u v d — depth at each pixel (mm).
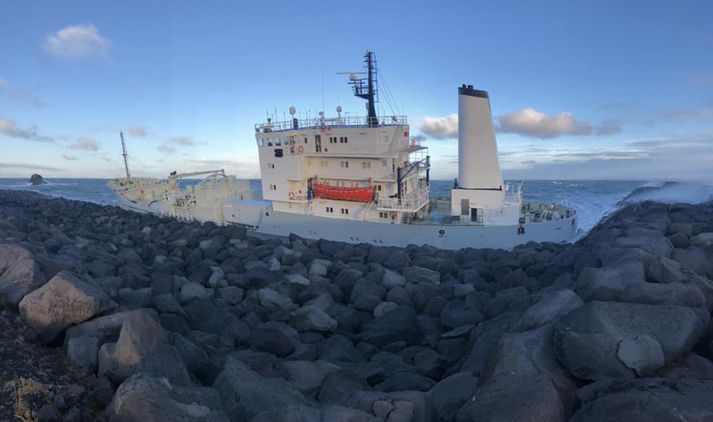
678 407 6828
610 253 14773
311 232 35125
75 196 113250
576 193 67812
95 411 9117
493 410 8273
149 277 22078
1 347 10297
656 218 25891
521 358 9734
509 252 27562
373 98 36156
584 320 9516
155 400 8312
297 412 8516
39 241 25188
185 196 50000
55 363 10422
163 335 11234
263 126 36406
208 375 11648
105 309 12156
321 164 34750
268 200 39938
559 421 8055
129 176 69312
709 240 18547
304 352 14961
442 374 14367
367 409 9305
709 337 9766
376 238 32625
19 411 8305
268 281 22656
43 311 11156
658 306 9750
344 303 22141
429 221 33375
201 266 25719
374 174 33000
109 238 33344
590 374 9039
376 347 16594
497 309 17328
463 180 33500
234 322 16359
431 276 23469
